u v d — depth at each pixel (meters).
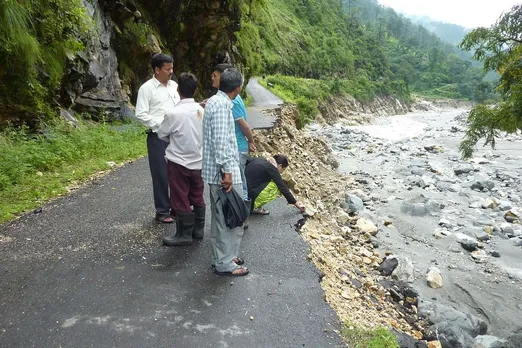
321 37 84.12
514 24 8.21
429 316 5.43
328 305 4.00
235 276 4.32
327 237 6.49
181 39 18.78
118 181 7.47
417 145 23.19
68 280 4.07
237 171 3.94
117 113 12.60
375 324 4.23
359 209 10.28
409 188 12.95
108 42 12.97
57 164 7.89
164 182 5.47
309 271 4.61
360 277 5.73
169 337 3.34
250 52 29.27
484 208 11.30
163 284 4.09
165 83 5.32
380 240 8.48
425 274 7.20
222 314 3.68
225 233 4.15
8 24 7.82
